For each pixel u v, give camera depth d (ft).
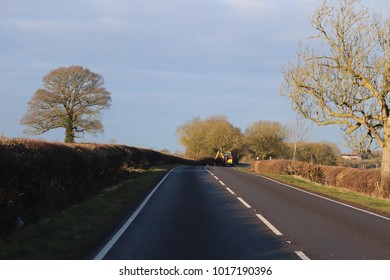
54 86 186.09
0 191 34.12
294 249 29.84
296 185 92.02
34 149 40.63
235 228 37.93
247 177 114.01
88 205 48.39
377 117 84.02
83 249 29.04
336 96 84.17
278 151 306.35
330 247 30.48
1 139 38.24
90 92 187.93
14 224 34.63
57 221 36.99
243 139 328.90
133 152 124.26
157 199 60.03
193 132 340.80
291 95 90.33
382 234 35.76
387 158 82.23
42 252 27.12
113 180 82.33
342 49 84.48
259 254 28.43
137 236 33.99
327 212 49.52
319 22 86.07
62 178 49.37
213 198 61.98
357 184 85.51
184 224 39.88
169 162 236.63
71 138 183.62
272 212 48.42
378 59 82.02
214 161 287.48
